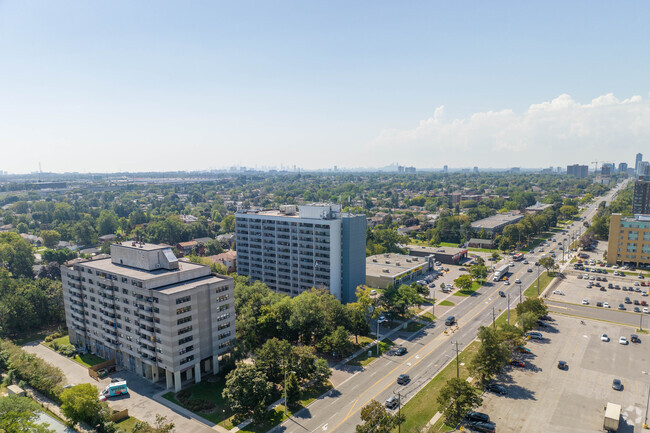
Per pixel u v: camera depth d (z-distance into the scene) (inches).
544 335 5940.0
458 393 3791.8
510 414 3969.0
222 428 3875.5
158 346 4655.5
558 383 4557.1
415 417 3954.2
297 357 4498.0
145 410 4205.2
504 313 6914.4
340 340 5147.6
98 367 5113.2
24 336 6348.4
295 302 5723.4
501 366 4638.3
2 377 5012.3
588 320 6525.6
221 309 5022.1
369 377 4788.4
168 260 5236.2
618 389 4384.8
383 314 6653.5
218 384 4739.2
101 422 3902.6
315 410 4119.1
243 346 5098.4
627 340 5698.8
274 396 4365.2
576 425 3786.9
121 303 5073.8
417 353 5423.2
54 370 4724.4
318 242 7303.2
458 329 6225.4
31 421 3708.2
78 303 5836.6
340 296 7470.5
